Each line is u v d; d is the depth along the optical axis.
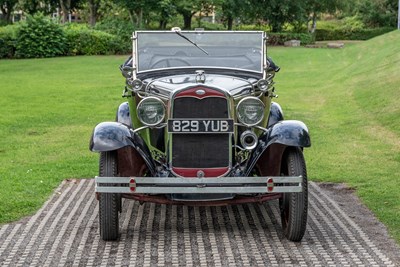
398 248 6.17
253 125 6.35
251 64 7.30
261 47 7.36
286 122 6.48
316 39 60.19
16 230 6.72
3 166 9.80
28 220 7.07
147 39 7.43
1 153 10.84
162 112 6.37
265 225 6.89
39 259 5.89
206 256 5.94
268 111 7.17
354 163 9.92
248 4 51.50
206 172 6.28
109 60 34.97
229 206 7.60
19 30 38.25
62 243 6.31
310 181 8.91
